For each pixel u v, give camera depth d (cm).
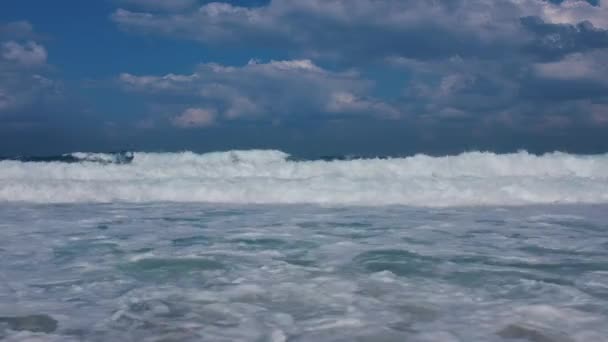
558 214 1150
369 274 652
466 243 838
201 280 629
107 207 1299
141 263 711
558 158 1717
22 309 524
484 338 445
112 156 2128
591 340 438
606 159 1695
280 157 2130
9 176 1698
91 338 450
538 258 734
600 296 560
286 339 447
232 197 1423
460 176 1619
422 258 732
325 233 930
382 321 488
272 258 737
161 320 493
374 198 1363
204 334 459
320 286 600
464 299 552
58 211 1226
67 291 587
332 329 469
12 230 969
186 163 2002
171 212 1206
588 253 765
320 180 1519
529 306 525
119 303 543
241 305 535
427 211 1200
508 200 1335
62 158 2198
